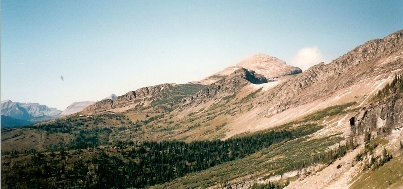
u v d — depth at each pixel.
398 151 125.69
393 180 107.50
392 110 152.75
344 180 140.38
